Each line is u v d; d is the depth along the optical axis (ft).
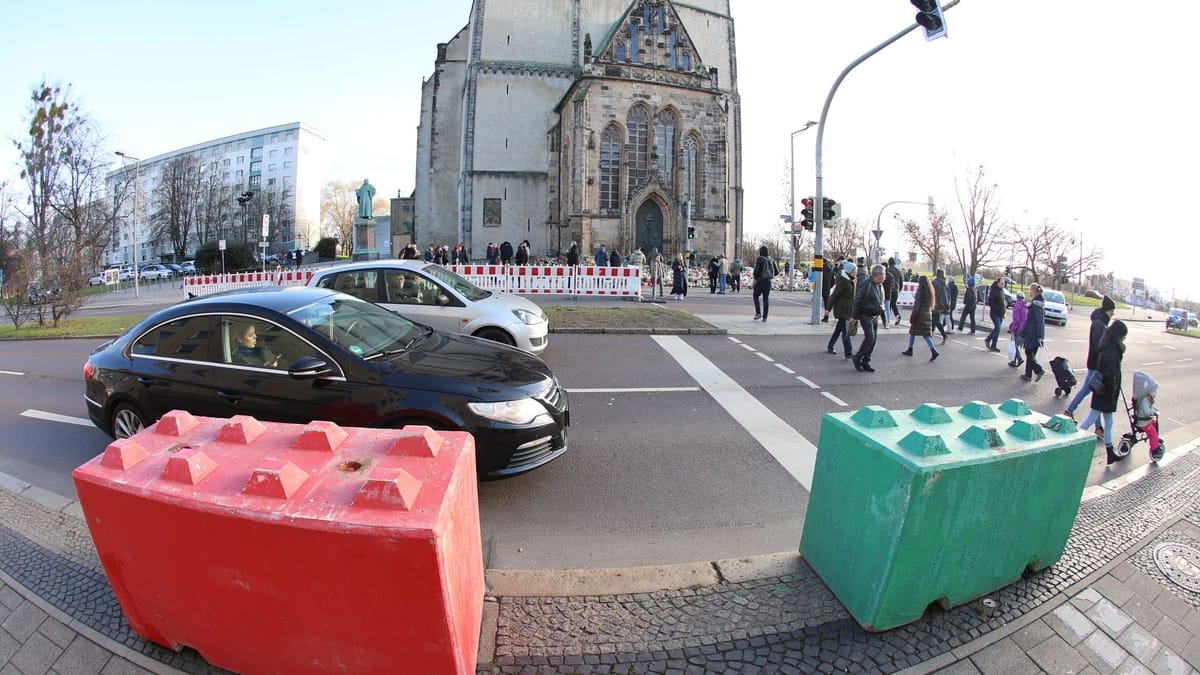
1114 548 12.85
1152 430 19.65
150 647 9.22
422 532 6.88
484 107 143.23
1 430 21.86
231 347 16.11
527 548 13.19
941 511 9.39
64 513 13.85
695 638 9.61
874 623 9.64
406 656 7.53
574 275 74.18
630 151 125.59
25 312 57.88
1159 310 177.06
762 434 21.54
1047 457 10.46
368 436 9.35
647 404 25.34
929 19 39.11
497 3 145.48
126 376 16.87
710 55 157.69
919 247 151.74
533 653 9.18
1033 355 34.53
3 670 8.91
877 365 36.24
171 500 7.82
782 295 97.91
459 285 30.42
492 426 14.66
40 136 137.18
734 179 155.84
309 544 7.28
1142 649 9.79
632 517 14.80
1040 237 160.25
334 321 16.75
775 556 12.05
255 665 8.23
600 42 149.07
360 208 118.73
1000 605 10.61
